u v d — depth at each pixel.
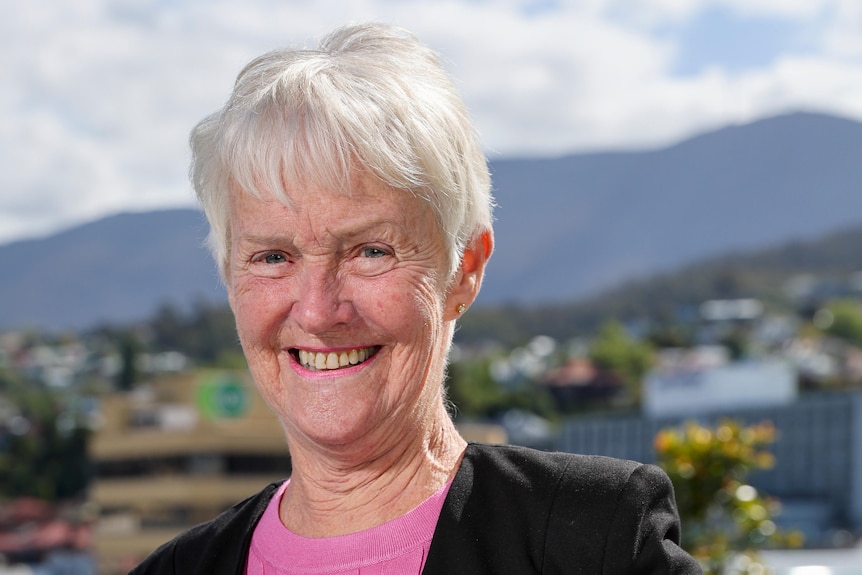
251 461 69.88
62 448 127.50
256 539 1.79
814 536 87.56
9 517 109.06
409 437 1.70
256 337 1.69
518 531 1.59
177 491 69.69
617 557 1.54
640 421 95.00
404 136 1.58
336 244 1.60
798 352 165.00
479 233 1.74
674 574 1.53
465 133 1.67
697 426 6.23
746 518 6.00
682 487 6.04
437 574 1.59
